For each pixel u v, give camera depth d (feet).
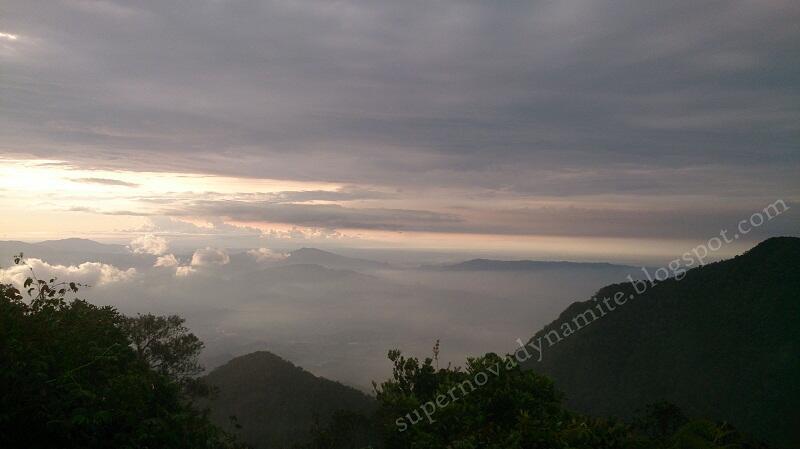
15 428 14.38
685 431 14.44
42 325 17.74
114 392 15.76
